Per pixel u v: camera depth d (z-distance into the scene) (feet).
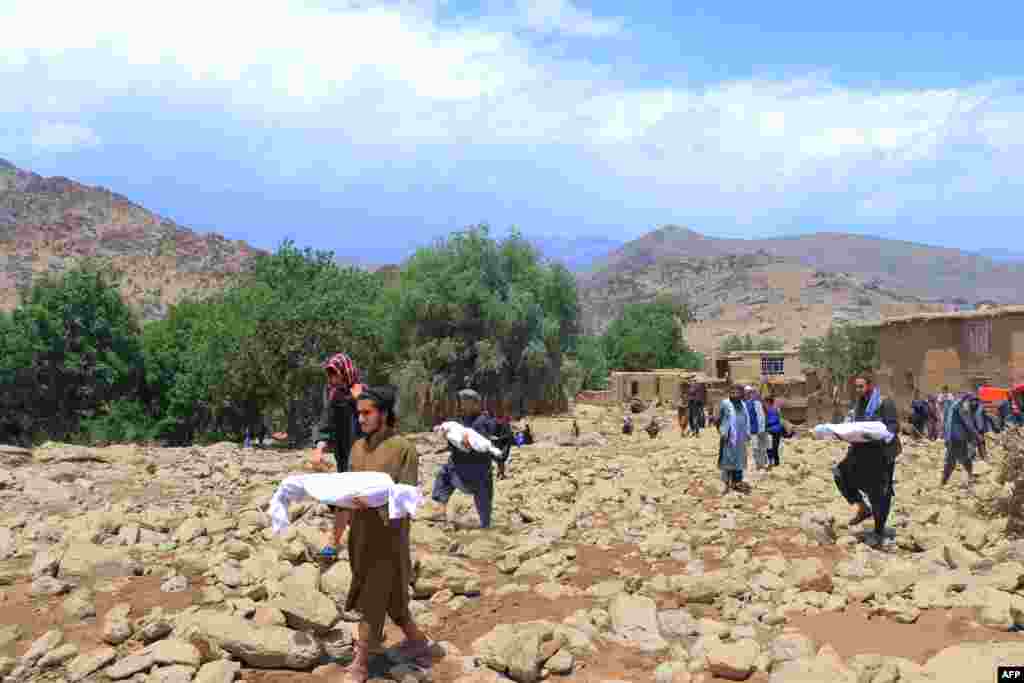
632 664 19.69
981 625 21.90
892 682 17.62
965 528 33.17
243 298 134.00
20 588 23.45
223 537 29.63
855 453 32.89
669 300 320.91
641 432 109.81
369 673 18.31
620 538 33.30
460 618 22.52
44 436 179.63
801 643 19.97
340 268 157.69
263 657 18.29
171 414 184.85
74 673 17.87
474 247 133.49
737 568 27.17
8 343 172.45
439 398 124.16
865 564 28.40
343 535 28.32
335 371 25.36
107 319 183.42
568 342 140.56
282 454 65.41
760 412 55.52
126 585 23.86
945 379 152.05
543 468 57.41
